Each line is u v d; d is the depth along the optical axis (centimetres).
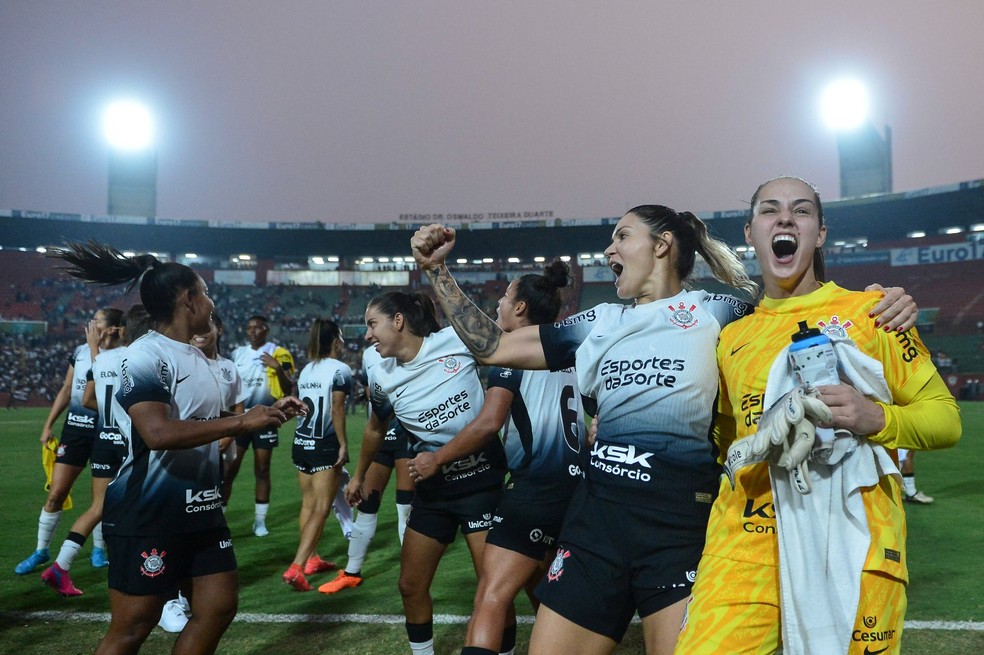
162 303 318
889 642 200
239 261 5322
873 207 4272
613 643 242
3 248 4788
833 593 198
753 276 4666
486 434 337
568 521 253
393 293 394
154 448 287
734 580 215
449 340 391
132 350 302
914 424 207
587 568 240
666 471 243
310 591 549
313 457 584
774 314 235
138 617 296
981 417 2166
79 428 623
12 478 1170
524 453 332
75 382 627
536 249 5016
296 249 5122
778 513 206
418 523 370
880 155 5519
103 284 331
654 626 234
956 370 3631
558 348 265
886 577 201
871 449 206
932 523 741
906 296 225
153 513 296
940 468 1162
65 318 4300
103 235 4791
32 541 734
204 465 309
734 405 233
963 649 388
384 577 589
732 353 237
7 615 487
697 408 244
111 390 547
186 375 312
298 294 5012
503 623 309
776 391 211
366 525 557
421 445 398
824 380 204
